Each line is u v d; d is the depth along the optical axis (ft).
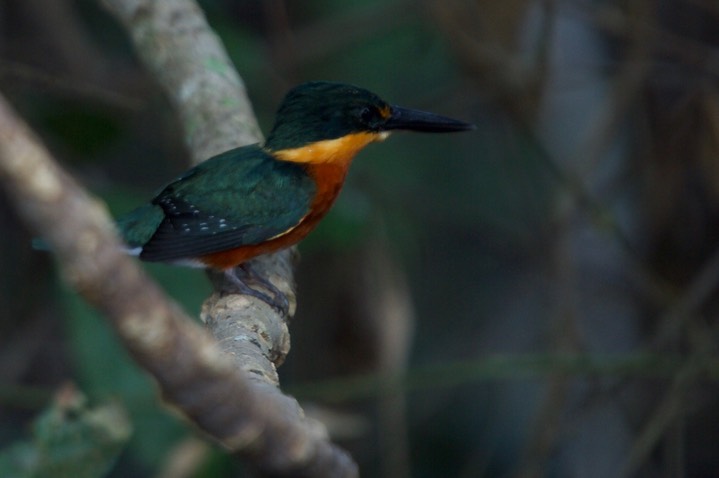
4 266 35.68
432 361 42.47
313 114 24.84
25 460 17.38
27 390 29.09
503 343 43.14
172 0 25.98
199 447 26.86
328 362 33.58
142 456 26.73
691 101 35.42
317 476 8.96
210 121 24.71
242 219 23.52
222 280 22.34
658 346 34.91
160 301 7.67
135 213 24.00
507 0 35.29
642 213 39.17
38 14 35.17
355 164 34.71
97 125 33.58
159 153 38.88
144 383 26.12
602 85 40.09
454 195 42.11
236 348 16.84
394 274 33.19
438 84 41.68
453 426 41.98
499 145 42.34
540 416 34.55
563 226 36.88
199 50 25.43
